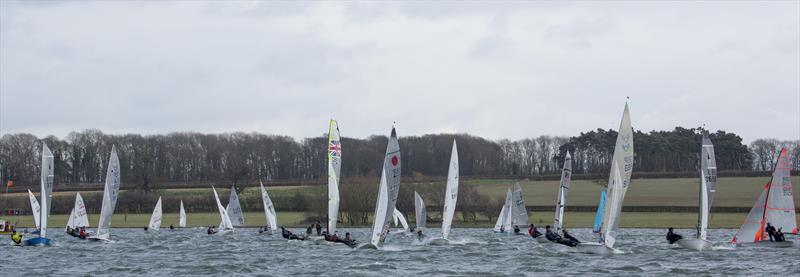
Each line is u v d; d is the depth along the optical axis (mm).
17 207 159625
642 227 126500
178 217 152625
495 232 111188
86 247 77188
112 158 83625
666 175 176750
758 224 69312
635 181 172125
